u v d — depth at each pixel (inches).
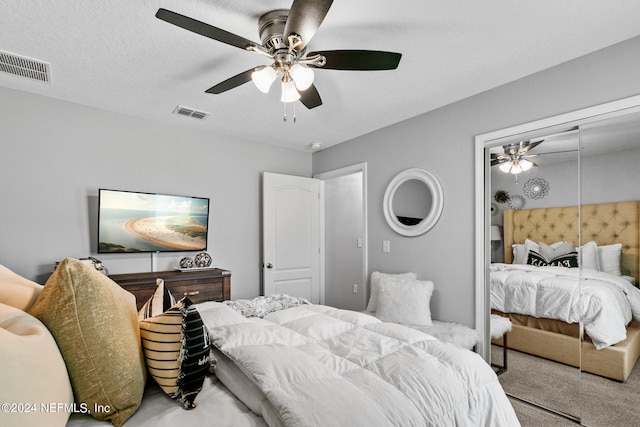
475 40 74.3
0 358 27.5
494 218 101.0
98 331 39.7
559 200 87.4
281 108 114.9
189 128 136.1
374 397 42.5
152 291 109.1
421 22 67.7
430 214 115.1
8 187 98.9
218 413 42.6
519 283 94.9
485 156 102.5
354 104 111.1
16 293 42.6
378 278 122.3
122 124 120.0
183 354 45.6
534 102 89.7
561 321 86.4
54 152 106.4
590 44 76.3
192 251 133.4
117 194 114.7
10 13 64.4
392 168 131.0
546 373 88.6
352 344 60.2
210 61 83.5
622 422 74.7
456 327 101.3
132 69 87.7
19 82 95.4
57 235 106.3
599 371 79.0
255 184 155.4
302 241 165.8
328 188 180.9
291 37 58.0
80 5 62.5
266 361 47.0
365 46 76.3
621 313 75.8
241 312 81.5
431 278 115.0
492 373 57.7
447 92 101.9
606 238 78.4
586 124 81.3
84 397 38.8
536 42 75.4
